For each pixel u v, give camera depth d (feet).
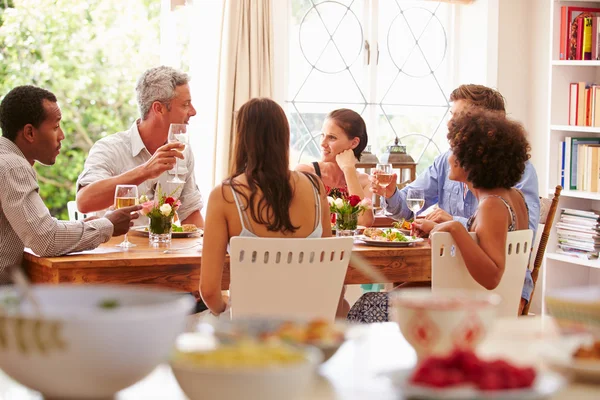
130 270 8.04
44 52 27.25
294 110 15.69
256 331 3.49
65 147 28.09
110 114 28.45
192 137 14.49
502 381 2.77
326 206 7.81
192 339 3.50
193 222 11.27
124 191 8.54
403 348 3.87
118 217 8.38
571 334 3.50
